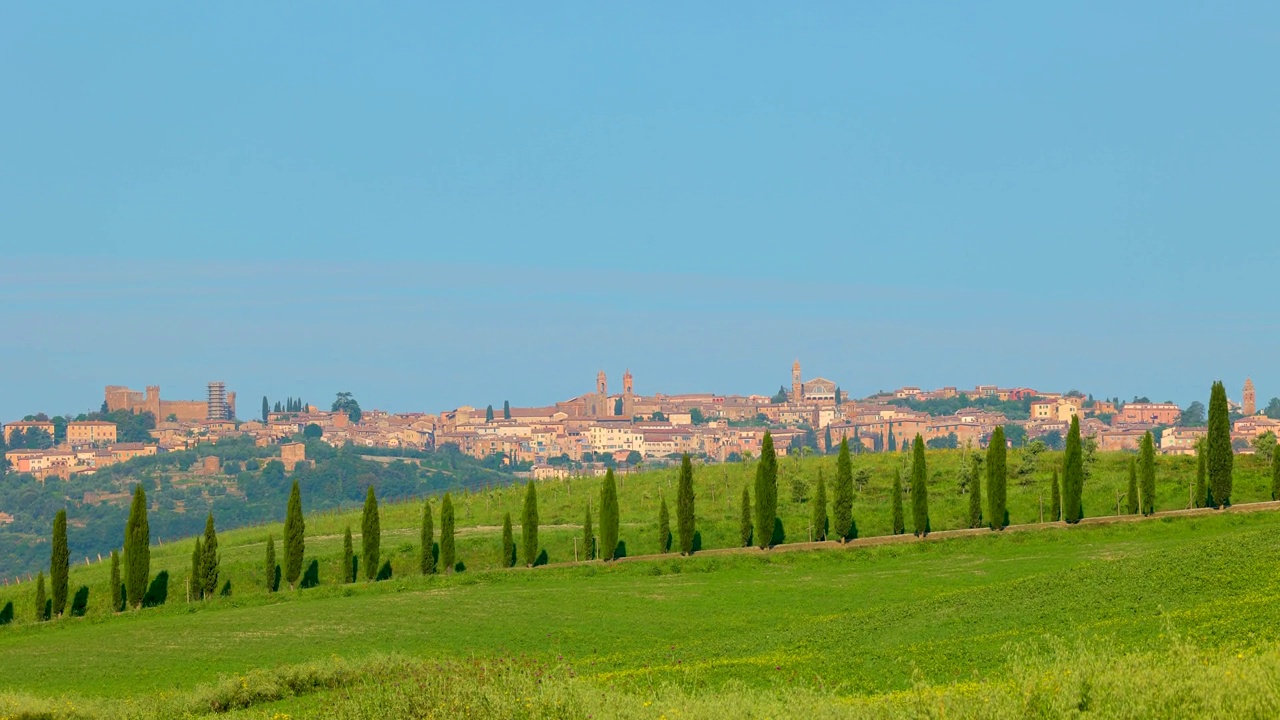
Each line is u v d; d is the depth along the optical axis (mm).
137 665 121938
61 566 167375
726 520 189750
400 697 63688
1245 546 111312
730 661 96250
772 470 178250
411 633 130125
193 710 89625
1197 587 100750
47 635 152625
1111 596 103062
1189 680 54500
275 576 174500
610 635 124812
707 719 62969
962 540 173625
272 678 94812
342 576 177625
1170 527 171625
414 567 180125
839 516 179000
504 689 64375
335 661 98250
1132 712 52688
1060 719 53625
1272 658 57562
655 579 163125
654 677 91125
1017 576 144375
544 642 122438
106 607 168125
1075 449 179125
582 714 61562
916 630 102938
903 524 181500
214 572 170500
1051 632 93125
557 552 182250
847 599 138125
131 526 167625
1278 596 89812
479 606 145125
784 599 140750
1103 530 172500
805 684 84500
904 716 59094
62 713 87500
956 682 72938
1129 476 181750
